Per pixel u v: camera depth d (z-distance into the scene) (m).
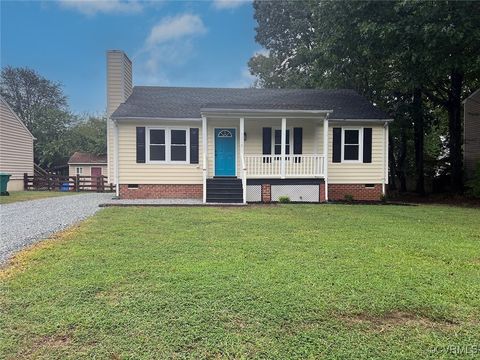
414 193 19.62
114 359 2.44
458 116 17.39
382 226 7.67
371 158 14.97
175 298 3.45
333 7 14.76
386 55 14.48
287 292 3.62
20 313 3.13
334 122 14.69
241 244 5.78
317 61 19.09
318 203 12.97
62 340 2.69
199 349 2.57
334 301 3.42
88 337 2.72
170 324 2.93
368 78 19.72
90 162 34.50
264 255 5.08
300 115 13.39
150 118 13.99
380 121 14.62
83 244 5.75
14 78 42.22
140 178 14.34
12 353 2.50
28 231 7.01
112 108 17.27
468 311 3.24
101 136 39.78
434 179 20.19
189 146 14.53
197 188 14.59
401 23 12.58
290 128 15.07
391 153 21.19
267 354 2.51
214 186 13.31
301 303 3.36
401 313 3.20
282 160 13.57
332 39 15.58
